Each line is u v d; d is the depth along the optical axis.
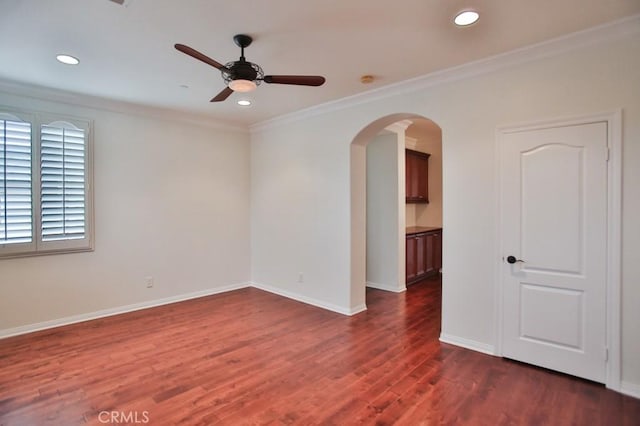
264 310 4.27
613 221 2.43
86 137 3.86
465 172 3.11
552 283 2.69
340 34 2.44
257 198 5.34
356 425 2.08
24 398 2.35
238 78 2.44
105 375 2.66
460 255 3.16
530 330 2.80
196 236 4.84
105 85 3.45
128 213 4.20
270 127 5.04
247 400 2.34
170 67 3.01
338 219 4.19
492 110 2.94
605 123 2.45
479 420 2.12
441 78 3.19
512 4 2.08
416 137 6.43
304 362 2.88
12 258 3.44
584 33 2.43
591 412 2.19
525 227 2.80
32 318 3.55
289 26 2.33
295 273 4.76
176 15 2.18
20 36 2.44
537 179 2.74
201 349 3.13
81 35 2.43
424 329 3.63
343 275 4.16
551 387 2.48
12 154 3.41
